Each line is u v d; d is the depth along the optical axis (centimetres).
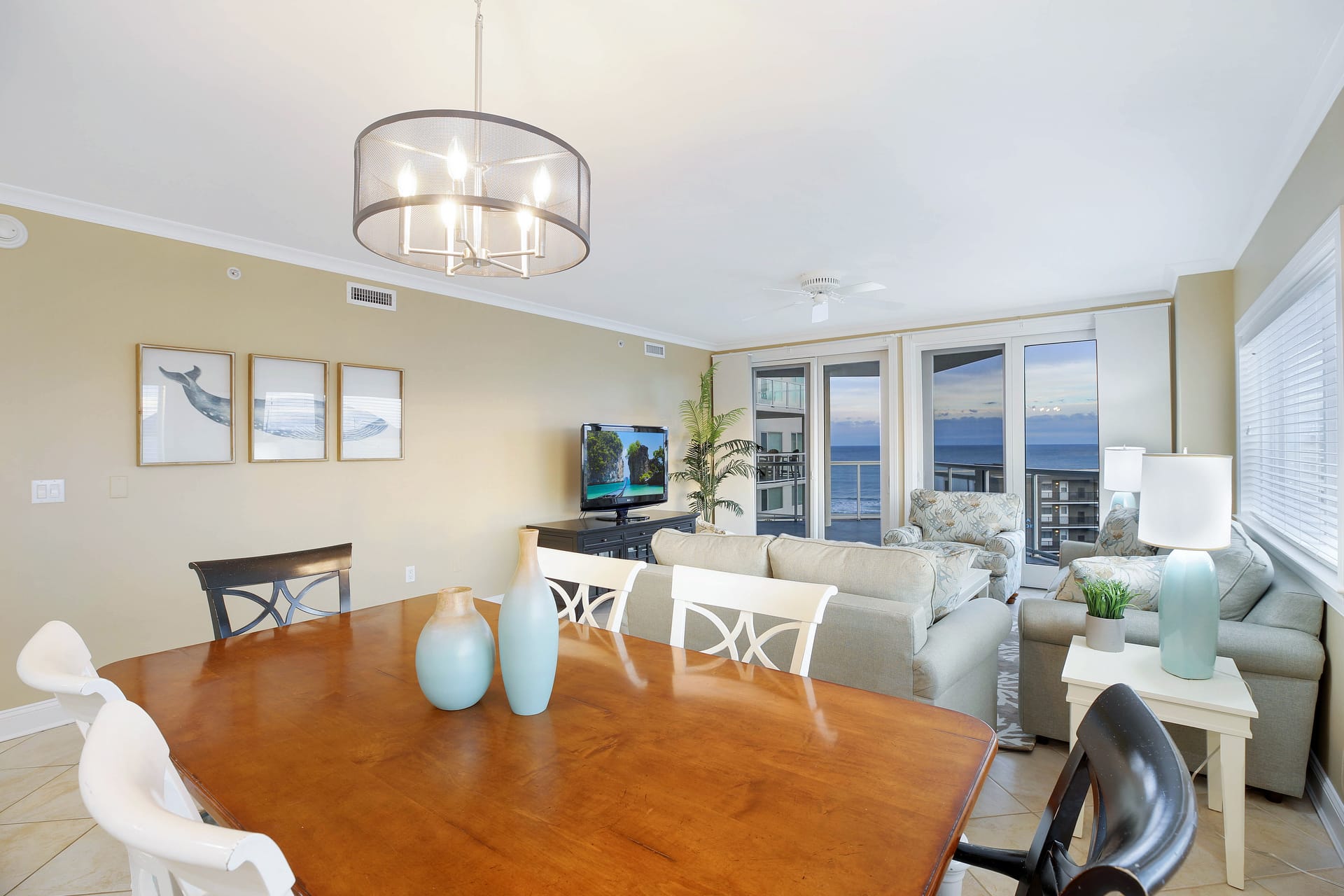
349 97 213
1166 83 210
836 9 173
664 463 615
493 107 221
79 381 300
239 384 353
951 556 263
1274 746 222
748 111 225
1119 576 264
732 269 421
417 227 165
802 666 159
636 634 288
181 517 331
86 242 302
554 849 84
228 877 57
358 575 405
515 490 509
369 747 114
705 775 103
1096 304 525
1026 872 98
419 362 443
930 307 549
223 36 181
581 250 164
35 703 288
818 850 83
